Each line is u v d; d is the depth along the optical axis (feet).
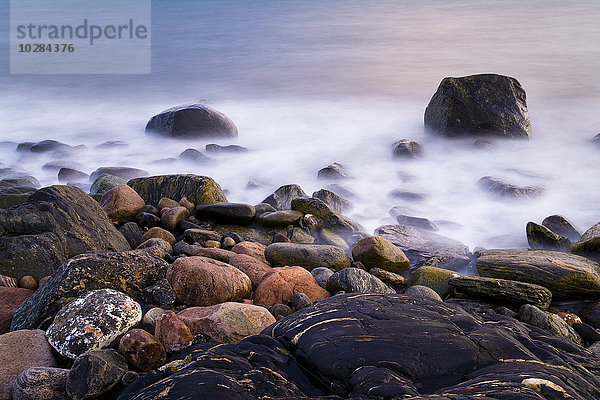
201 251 20.83
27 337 13.85
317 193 29.76
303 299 17.22
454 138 44.50
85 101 67.56
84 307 14.29
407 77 79.05
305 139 48.16
